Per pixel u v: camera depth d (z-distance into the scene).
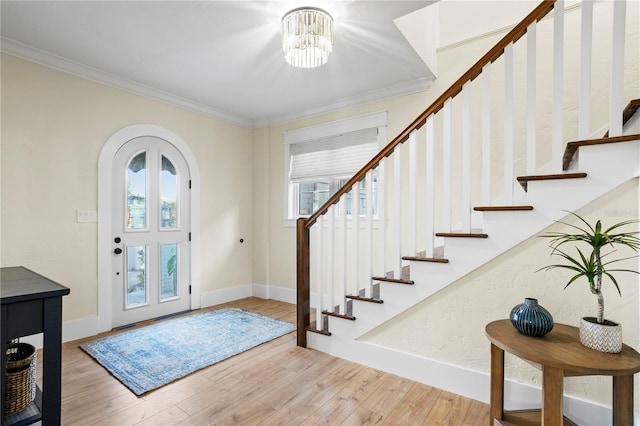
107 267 3.09
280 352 2.63
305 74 3.07
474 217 2.89
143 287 3.41
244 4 2.06
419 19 2.72
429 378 2.12
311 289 3.97
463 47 3.01
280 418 1.76
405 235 3.31
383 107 3.48
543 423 1.28
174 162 3.70
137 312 3.34
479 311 1.96
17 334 1.19
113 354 2.52
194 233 3.87
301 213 4.34
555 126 1.70
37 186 2.68
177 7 2.09
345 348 2.50
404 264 3.27
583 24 1.60
